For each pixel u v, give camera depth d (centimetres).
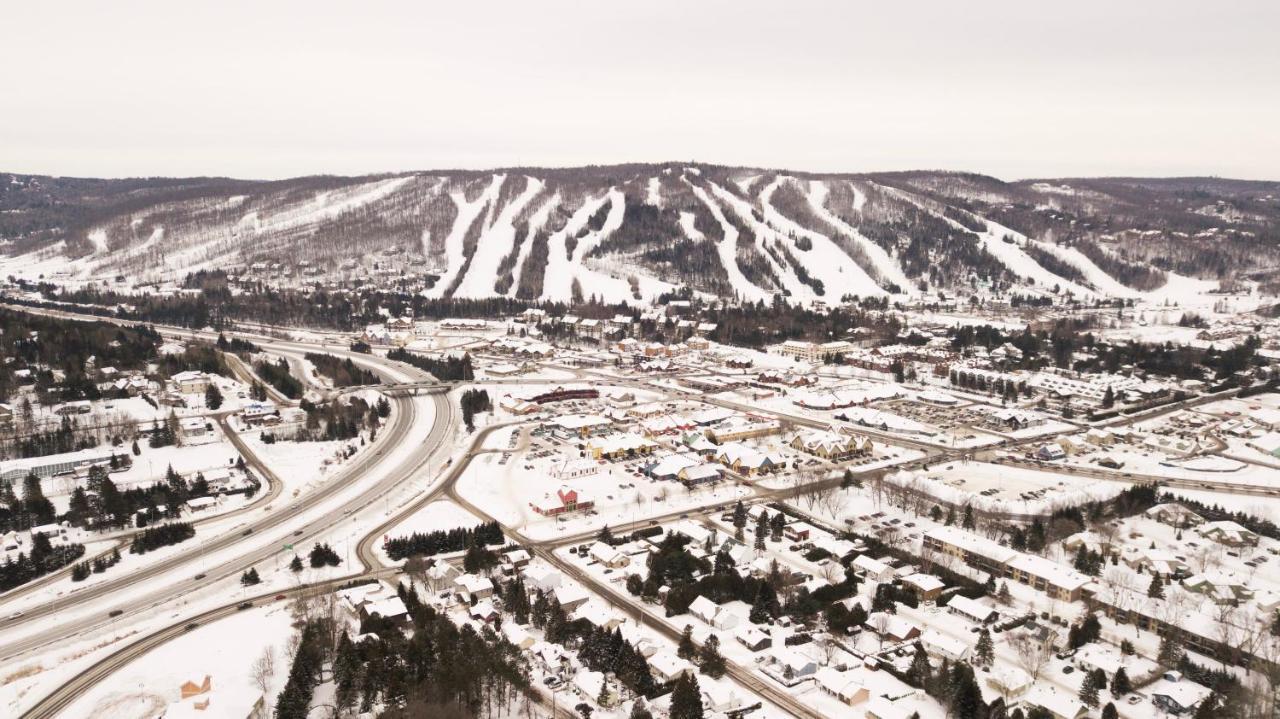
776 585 15550
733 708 12019
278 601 15288
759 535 17500
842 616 14312
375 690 11925
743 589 15338
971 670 12125
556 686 12588
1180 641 13938
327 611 14500
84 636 14188
